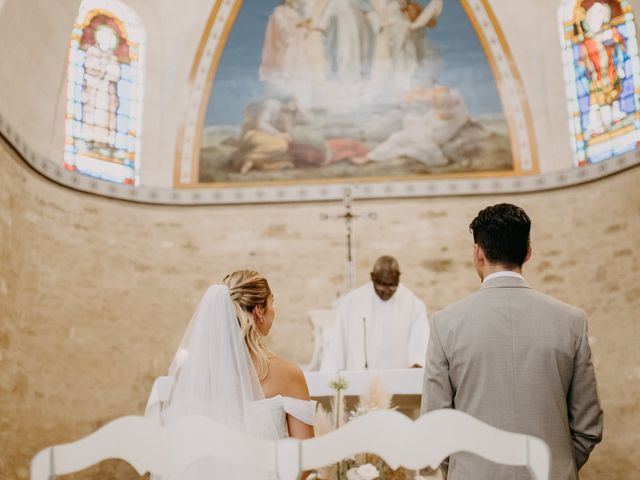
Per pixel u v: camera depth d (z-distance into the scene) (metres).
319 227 10.40
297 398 3.12
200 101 10.84
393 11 11.05
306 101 10.87
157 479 2.87
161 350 9.74
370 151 10.66
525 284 2.92
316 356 7.73
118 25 10.77
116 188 9.97
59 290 9.19
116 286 9.70
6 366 8.30
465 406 2.79
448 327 2.87
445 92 10.79
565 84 10.50
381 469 3.40
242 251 10.33
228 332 3.13
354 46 11.02
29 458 8.49
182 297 10.04
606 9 10.19
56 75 9.62
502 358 2.77
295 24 11.08
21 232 8.72
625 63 9.92
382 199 10.46
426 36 10.96
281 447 2.14
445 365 2.85
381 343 6.61
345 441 2.13
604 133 10.05
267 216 10.46
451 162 10.55
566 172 9.98
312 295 10.15
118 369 9.44
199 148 10.71
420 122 10.72
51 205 9.30
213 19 10.96
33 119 9.30
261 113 10.84
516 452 2.07
